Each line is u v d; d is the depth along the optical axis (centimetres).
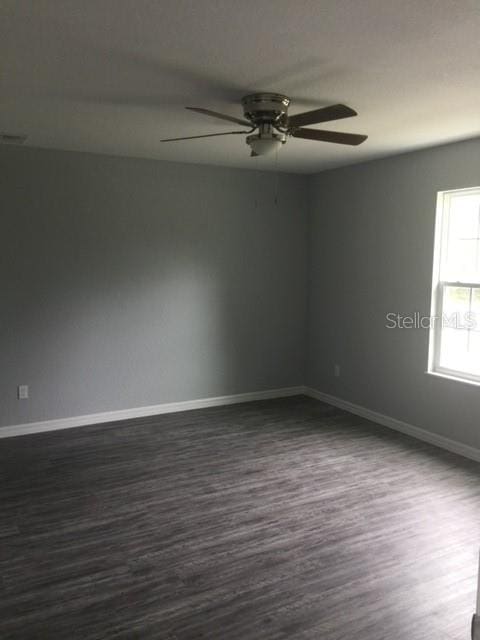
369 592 246
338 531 301
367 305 506
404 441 450
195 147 432
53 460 403
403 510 326
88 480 368
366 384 514
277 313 576
